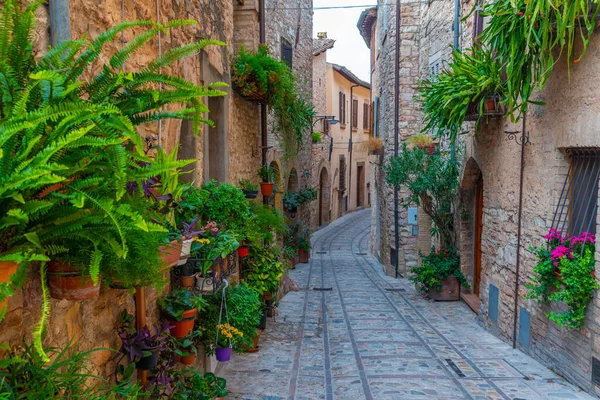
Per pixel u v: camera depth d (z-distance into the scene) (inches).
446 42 464.8
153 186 107.3
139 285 98.3
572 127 222.2
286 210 600.7
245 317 221.8
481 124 353.1
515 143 291.4
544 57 206.5
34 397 76.7
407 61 573.6
